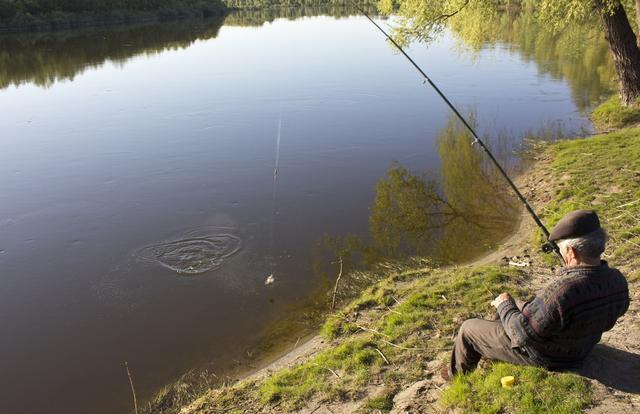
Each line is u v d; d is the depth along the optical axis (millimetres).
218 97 19922
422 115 16281
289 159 12914
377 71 23750
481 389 3590
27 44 36844
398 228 8883
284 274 7602
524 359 3318
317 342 5766
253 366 5648
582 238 2822
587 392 3248
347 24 51750
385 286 6637
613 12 12117
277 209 10008
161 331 6500
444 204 9727
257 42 37062
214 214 9914
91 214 10164
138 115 17781
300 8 90438
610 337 4047
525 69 22219
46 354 6215
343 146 13719
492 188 10211
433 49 29953
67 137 15531
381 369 4648
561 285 2904
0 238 9258
